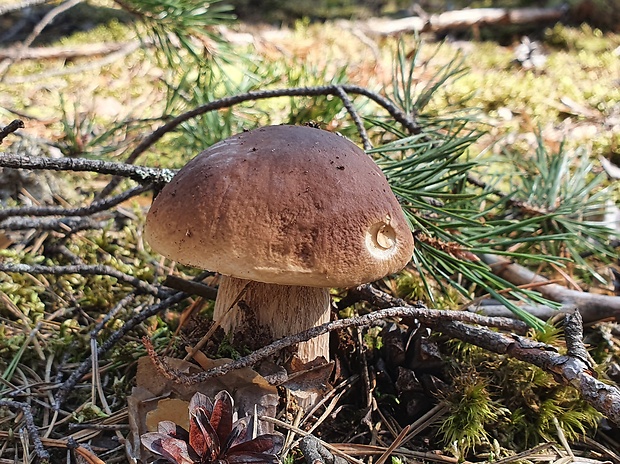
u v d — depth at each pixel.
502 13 0.71
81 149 0.36
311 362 0.21
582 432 0.23
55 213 0.28
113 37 0.64
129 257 0.33
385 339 0.24
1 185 0.34
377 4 0.83
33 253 0.31
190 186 0.19
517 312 0.22
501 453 0.21
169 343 0.24
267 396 0.20
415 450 0.21
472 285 0.30
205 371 0.19
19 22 0.67
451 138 0.27
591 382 0.19
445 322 0.23
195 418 0.17
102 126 0.45
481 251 0.24
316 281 0.18
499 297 0.23
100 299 0.29
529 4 0.76
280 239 0.18
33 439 0.19
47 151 0.36
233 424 0.18
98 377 0.24
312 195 0.18
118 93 0.52
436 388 0.22
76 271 0.26
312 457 0.18
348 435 0.22
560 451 0.21
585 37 0.68
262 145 0.19
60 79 0.55
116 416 0.22
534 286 0.28
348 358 0.24
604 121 0.49
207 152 0.20
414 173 0.25
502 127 0.48
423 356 0.23
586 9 0.71
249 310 0.21
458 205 0.28
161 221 0.19
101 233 0.34
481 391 0.22
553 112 0.51
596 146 0.45
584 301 0.27
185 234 0.18
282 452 0.19
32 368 0.25
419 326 0.23
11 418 0.21
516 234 0.33
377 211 0.19
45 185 0.35
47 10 0.70
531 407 0.22
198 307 0.26
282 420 0.21
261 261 0.18
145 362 0.21
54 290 0.30
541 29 0.72
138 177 0.25
